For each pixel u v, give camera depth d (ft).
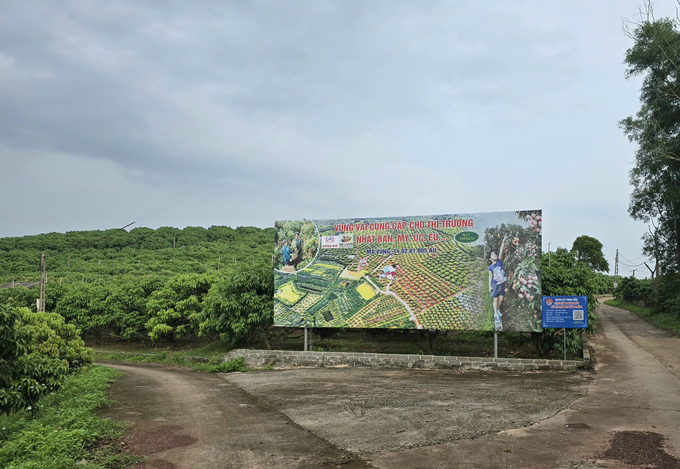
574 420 24.08
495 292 46.75
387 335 65.05
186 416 26.96
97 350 92.22
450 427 23.13
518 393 32.14
